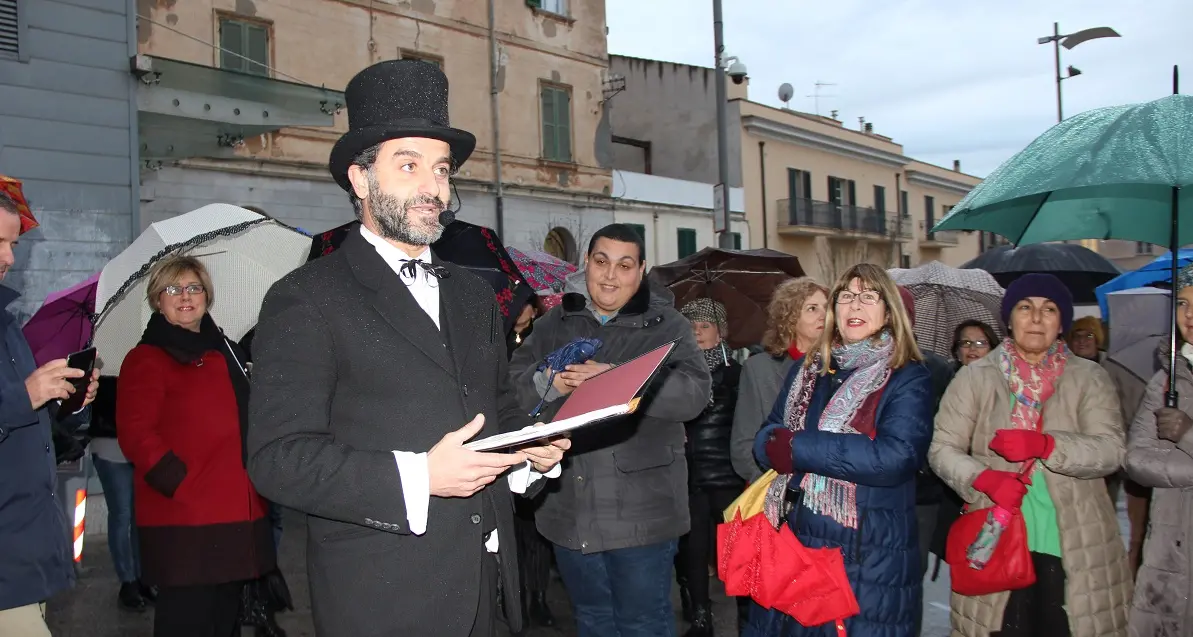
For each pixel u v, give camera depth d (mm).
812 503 3178
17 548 2906
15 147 7723
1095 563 3309
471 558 2152
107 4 8250
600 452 3566
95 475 7512
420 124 2145
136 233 8422
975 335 5148
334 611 2088
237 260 4668
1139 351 4973
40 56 7852
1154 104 3312
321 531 2137
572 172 18516
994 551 3180
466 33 16484
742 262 7863
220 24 12867
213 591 3688
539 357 3914
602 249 3803
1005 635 3342
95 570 6312
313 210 13867
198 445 3686
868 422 3168
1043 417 3488
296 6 13797
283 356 2035
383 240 2256
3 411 2881
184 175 12430
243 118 9430
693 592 4883
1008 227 4188
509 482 2473
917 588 3143
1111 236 4125
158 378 3721
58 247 7938
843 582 2973
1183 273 3668
